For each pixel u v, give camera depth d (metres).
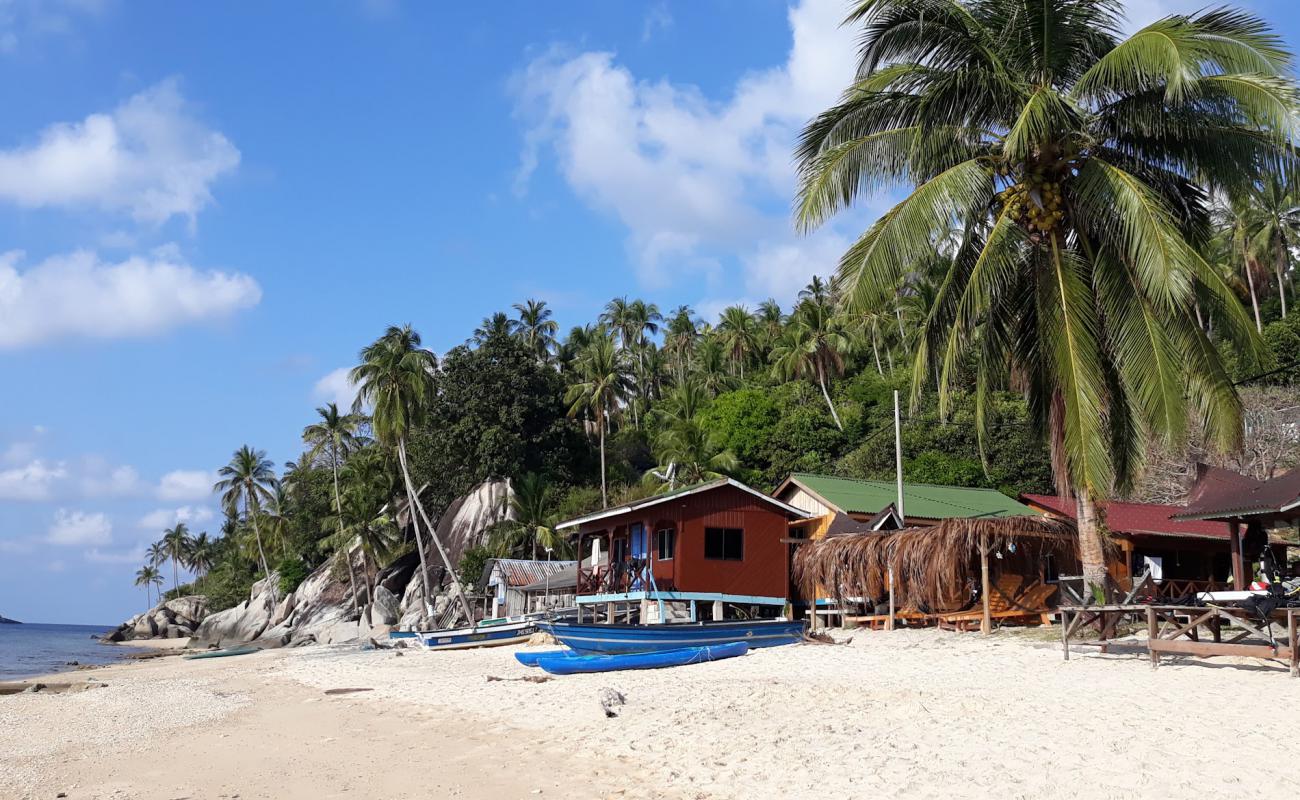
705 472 53.22
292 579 79.44
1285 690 12.78
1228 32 17.81
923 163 20.27
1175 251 16.81
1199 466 23.58
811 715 13.55
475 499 64.81
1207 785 8.90
